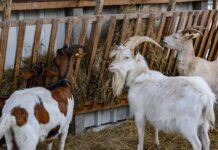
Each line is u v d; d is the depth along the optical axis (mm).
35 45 4672
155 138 4984
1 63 4555
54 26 4695
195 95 4246
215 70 5543
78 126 5219
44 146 4840
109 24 5273
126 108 5633
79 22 4809
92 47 4980
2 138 4199
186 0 6109
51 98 4109
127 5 5633
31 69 4539
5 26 4434
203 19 5703
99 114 5414
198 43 5816
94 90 5152
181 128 4297
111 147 5023
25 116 3875
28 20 4535
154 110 4469
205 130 4391
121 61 4695
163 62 5590
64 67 4500
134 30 5207
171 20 5457
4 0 4566
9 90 4738
